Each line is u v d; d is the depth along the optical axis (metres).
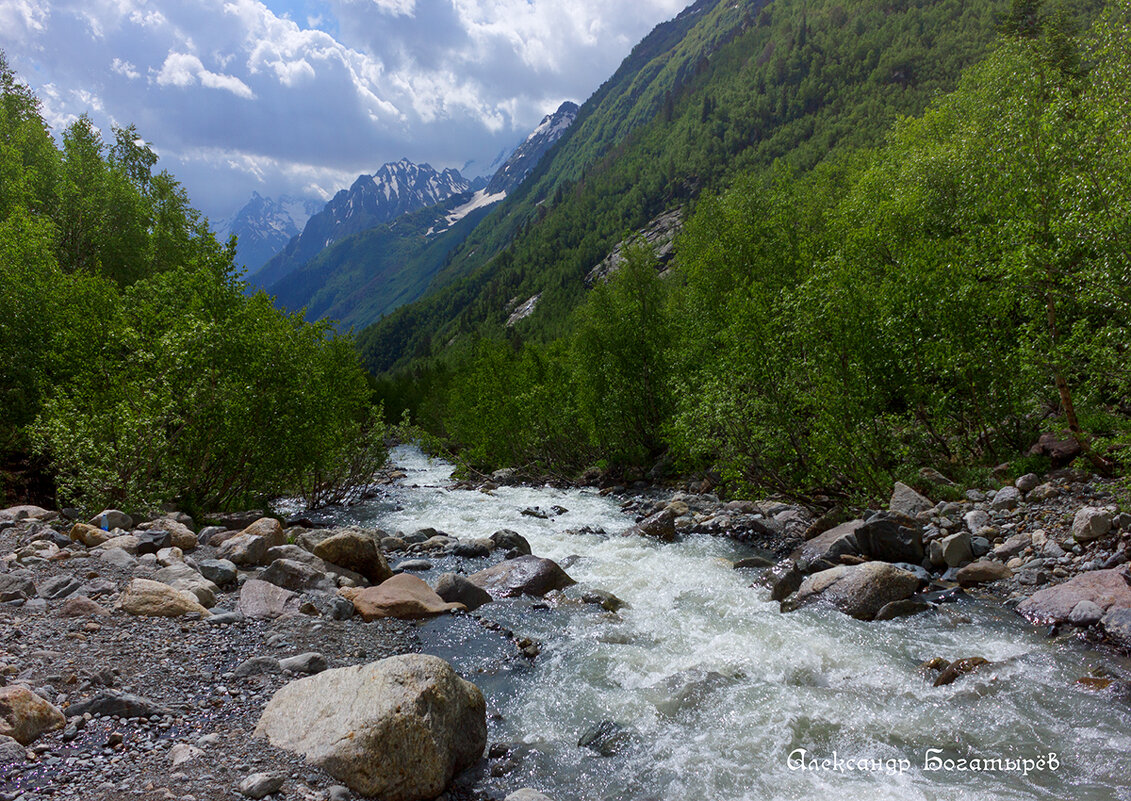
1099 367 11.70
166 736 5.60
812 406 16.83
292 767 5.20
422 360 193.12
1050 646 8.12
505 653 8.79
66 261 31.73
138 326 19.72
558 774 5.90
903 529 12.06
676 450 23.62
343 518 21.69
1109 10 14.63
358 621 9.77
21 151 32.78
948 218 21.47
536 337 156.38
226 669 7.32
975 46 152.00
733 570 12.98
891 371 15.93
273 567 11.04
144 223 37.66
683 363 27.62
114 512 13.38
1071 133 13.22
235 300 20.08
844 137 149.75
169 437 17.08
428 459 51.91
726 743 6.40
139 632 8.11
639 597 11.48
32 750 5.05
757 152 176.75
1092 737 6.14
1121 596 8.37
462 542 15.57
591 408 30.92
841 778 5.75
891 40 178.88
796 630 9.32
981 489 14.59
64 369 19.33
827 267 17.16
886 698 7.19
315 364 21.95
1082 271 11.53
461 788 5.59
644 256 30.52
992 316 14.70
